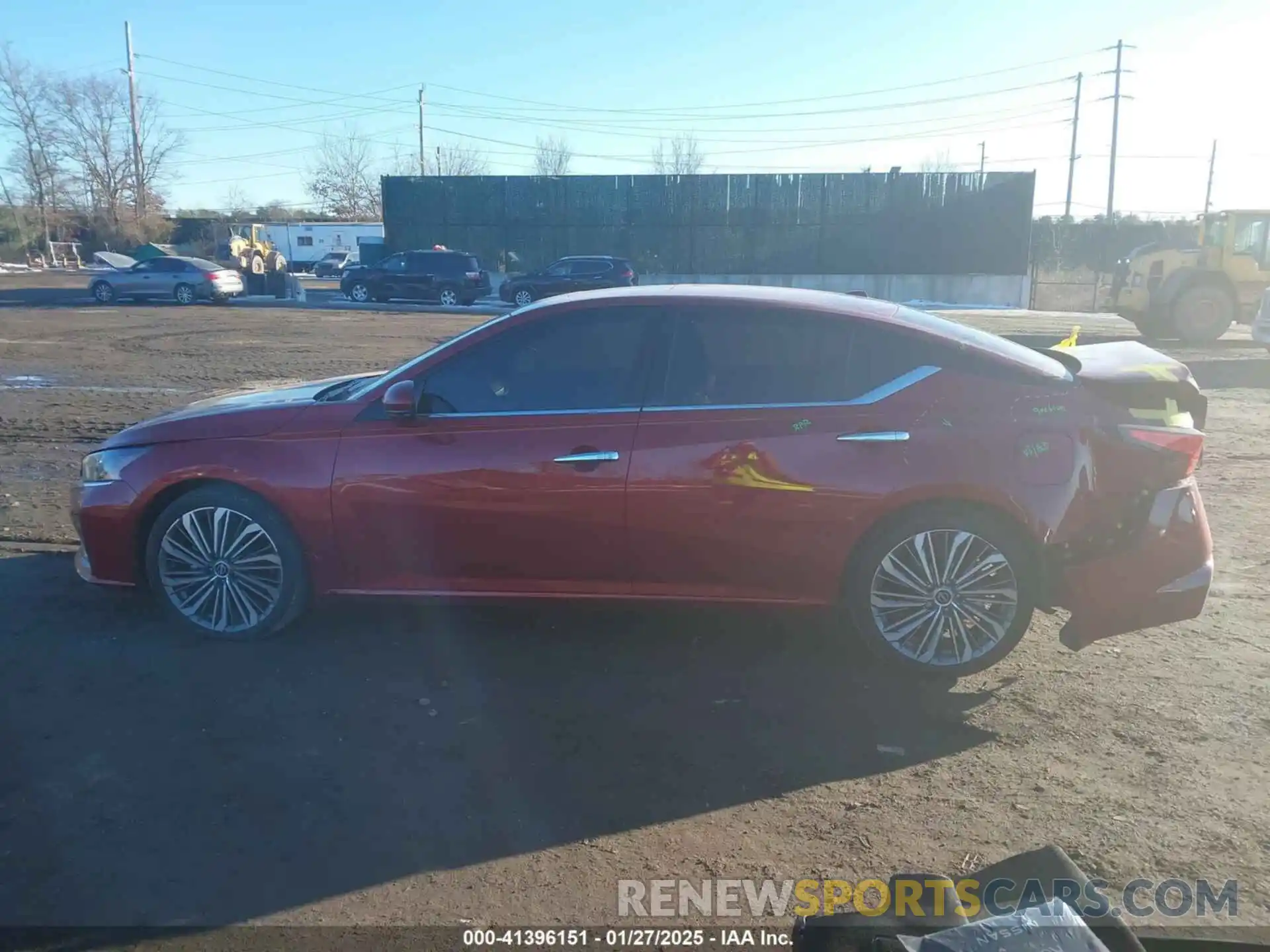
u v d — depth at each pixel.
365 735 4.03
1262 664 4.74
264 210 84.31
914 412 4.41
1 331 21.12
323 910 3.00
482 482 4.57
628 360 4.62
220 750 3.90
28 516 7.14
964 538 4.41
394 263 32.97
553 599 4.74
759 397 4.51
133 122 60.06
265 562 4.82
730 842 3.35
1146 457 4.37
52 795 3.57
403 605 5.42
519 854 3.28
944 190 38.00
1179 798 3.61
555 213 39.56
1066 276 38.88
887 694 4.45
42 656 4.74
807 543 4.47
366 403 4.75
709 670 4.68
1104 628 4.45
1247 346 20.22
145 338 20.11
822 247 38.88
